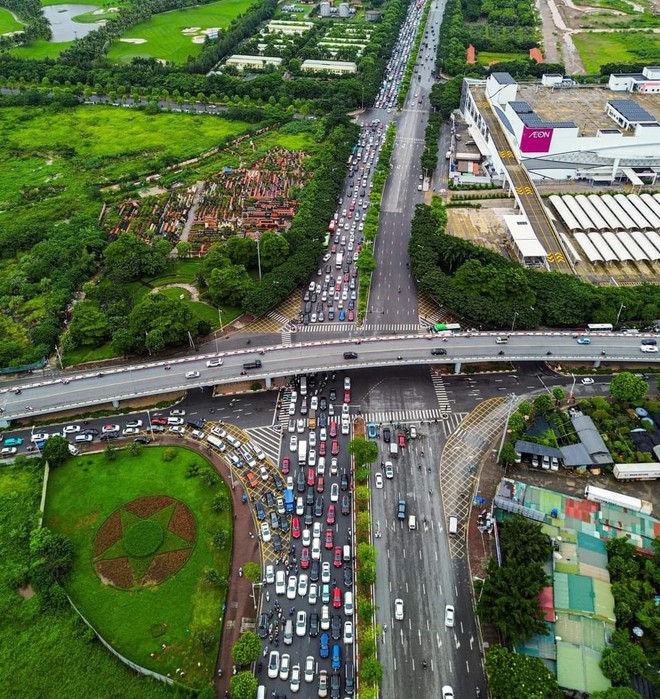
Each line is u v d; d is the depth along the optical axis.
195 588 197.00
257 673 177.00
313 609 192.12
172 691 171.62
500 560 198.50
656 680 164.62
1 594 195.62
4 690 173.00
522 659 165.38
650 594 186.50
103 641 181.50
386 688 173.00
